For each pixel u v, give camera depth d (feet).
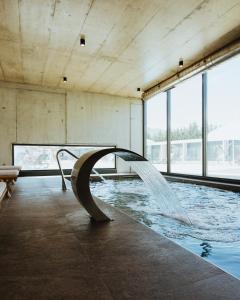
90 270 4.58
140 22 14.96
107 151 7.86
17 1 12.79
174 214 10.64
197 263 4.87
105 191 19.57
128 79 26.05
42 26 15.33
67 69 22.97
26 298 3.66
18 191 15.66
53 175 28.53
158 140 31.48
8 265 4.81
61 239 6.40
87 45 18.06
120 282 4.12
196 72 21.67
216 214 11.36
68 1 12.86
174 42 17.62
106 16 14.28
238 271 5.55
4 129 26.40
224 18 14.56
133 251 5.53
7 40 17.16
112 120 31.71
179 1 12.92
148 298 3.63
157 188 10.36
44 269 4.63
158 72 23.93
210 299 3.59
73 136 29.48
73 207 10.63
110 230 7.23
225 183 19.39
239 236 8.16
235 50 16.97
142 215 11.31
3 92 26.43
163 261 4.96
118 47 18.42
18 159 27.27
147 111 33.09
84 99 30.19
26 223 8.04
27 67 22.41
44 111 28.12
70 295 3.74
